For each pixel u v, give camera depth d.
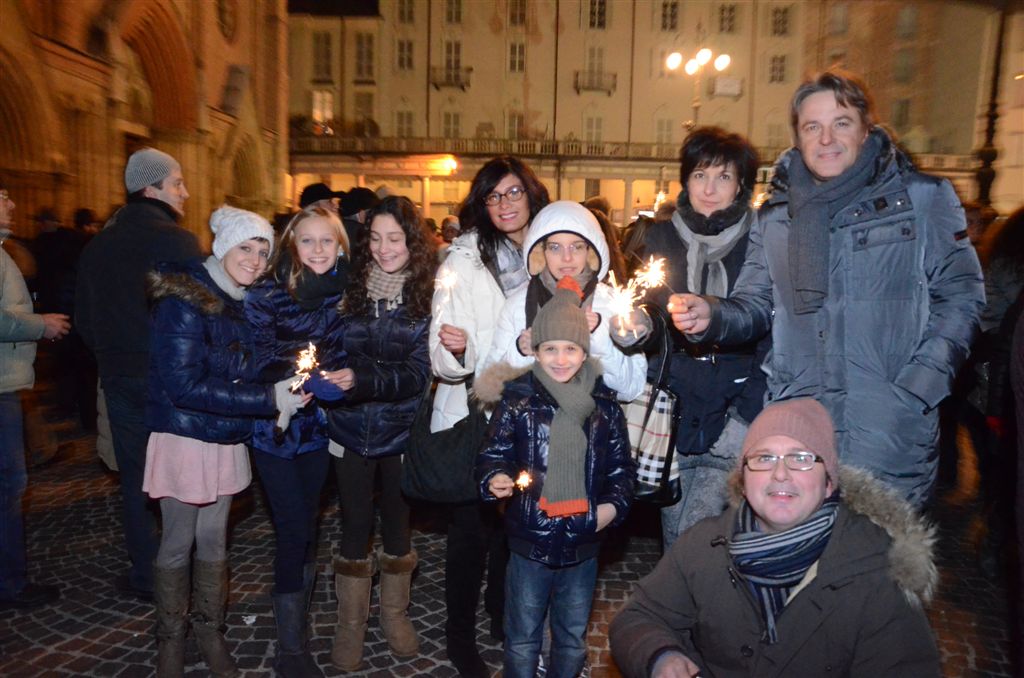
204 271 3.16
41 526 5.25
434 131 44.19
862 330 2.46
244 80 22.67
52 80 12.64
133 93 17.36
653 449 2.95
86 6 13.88
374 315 3.31
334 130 43.44
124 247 3.87
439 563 4.73
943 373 2.34
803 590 1.95
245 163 23.97
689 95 44.41
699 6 43.81
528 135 44.34
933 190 2.45
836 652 1.94
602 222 3.36
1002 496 4.11
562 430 2.69
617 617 2.17
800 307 2.51
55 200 12.38
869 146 2.47
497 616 3.72
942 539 5.11
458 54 43.81
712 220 3.14
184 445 3.15
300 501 3.30
